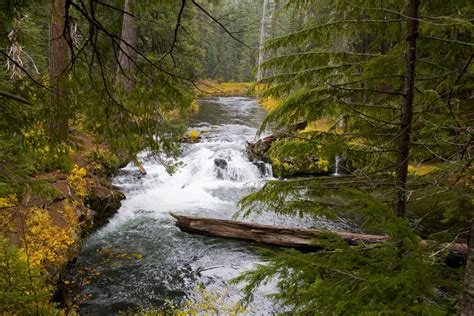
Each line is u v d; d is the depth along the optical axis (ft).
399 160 12.85
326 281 8.82
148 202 38.68
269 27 90.63
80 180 30.68
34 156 20.51
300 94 13.41
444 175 11.48
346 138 13.84
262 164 49.34
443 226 29.07
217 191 43.47
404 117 12.69
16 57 28.91
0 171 16.19
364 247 9.57
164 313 21.43
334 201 34.40
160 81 11.32
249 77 154.71
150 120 13.34
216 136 60.75
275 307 21.54
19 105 13.46
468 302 6.27
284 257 9.76
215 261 27.45
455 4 12.34
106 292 23.16
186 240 30.55
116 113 12.38
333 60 14.02
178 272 25.84
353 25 13.25
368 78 12.90
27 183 16.94
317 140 14.19
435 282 7.72
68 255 23.50
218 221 31.07
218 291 23.66
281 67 14.42
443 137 12.69
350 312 7.50
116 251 28.17
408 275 7.61
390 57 12.62
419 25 13.06
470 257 6.40
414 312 7.11
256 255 28.37
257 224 30.09
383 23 13.24
